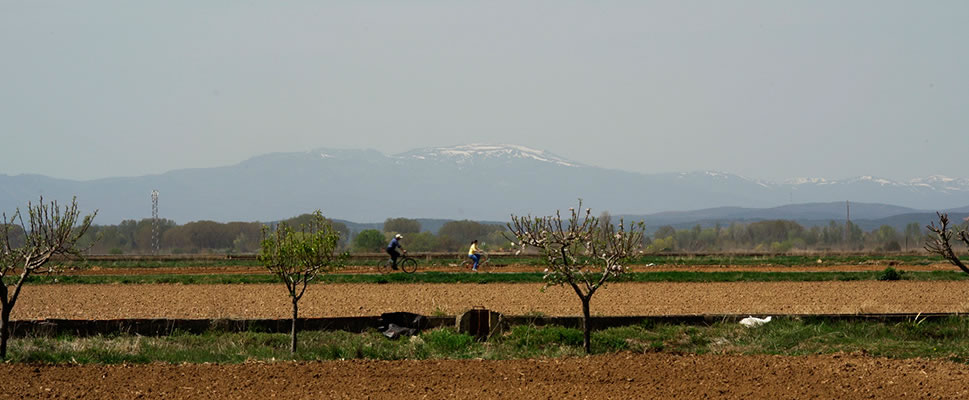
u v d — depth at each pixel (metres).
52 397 22.59
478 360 27.73
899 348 29.00
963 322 34.03
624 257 28.64
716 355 28.50
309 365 26.86
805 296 49.97
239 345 30.88
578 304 46.06
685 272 64.50
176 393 23.03
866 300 47.50
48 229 28.06
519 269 74.31
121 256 90.94
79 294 52.22
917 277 62.16
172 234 177.12
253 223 184.50
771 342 30.55
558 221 28.81
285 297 50.34
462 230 193.75
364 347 29.47
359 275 62.97
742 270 73.44
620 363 26.98
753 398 22.31
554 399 22.28
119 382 24.33
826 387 23.45
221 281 60.66
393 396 22.72
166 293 52.88
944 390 23.03
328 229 30.05
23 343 29.95
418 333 33.41
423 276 62.50
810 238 185.62
